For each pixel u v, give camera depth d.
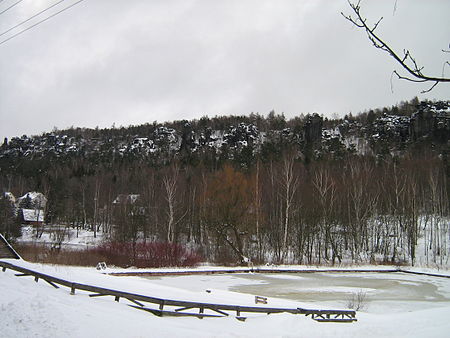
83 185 77.62
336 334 10.44
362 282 32.25
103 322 8.67
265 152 89.31
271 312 13.27
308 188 51.88
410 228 48.41
